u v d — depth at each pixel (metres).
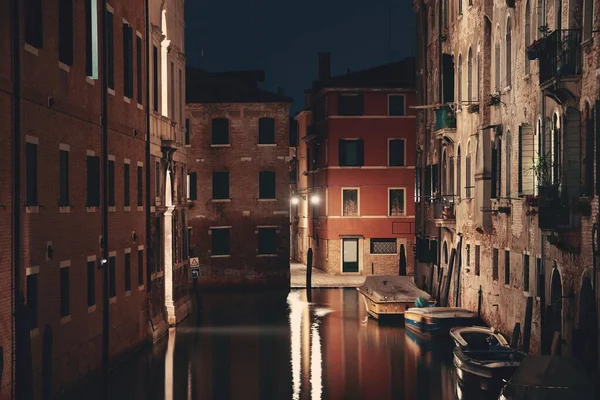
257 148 45.22
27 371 16.38
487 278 28.39
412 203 49.94
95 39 20.48
